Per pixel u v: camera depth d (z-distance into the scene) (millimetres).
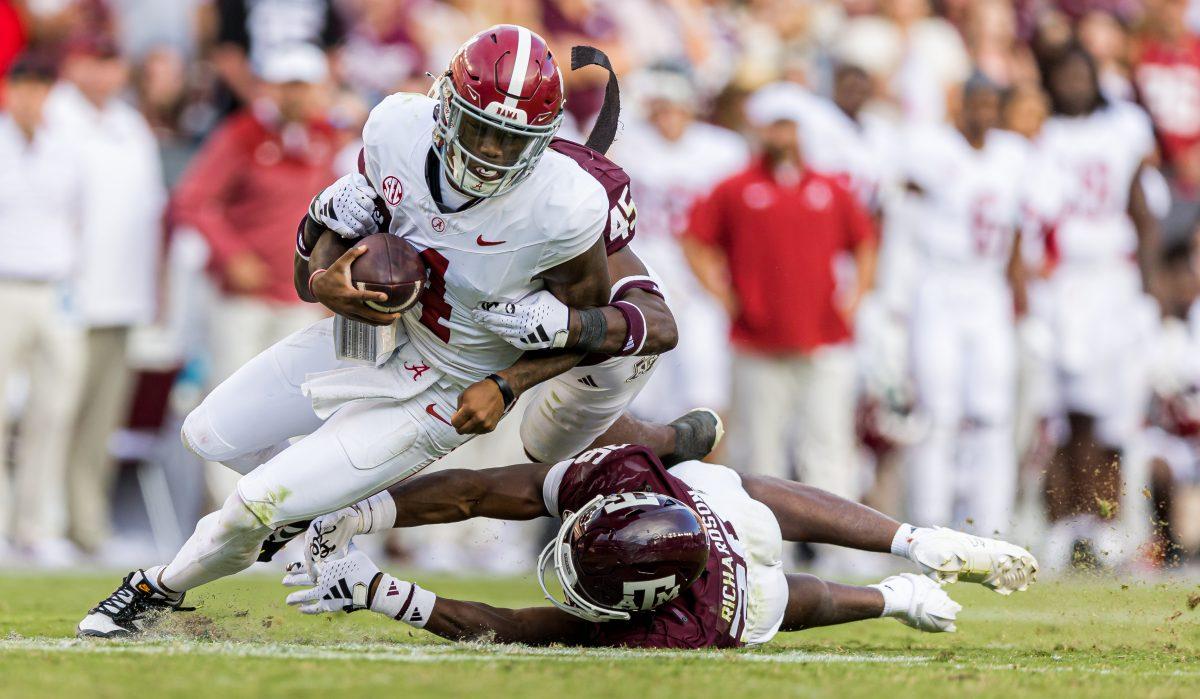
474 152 12906
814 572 30406
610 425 16328
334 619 17688
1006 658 14828
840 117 31781
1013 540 31750
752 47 36094
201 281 31547
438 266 13719
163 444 32000
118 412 30344
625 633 14328
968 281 31203
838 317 30078
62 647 13680
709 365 31609
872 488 32594
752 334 29906
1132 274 33219
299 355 15055
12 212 28641
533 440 16500
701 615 14438
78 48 29547
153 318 30531
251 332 28969
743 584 14805
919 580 16516
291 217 29078
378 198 13891
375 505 14891
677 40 37062
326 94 29391
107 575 26031
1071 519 30625
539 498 15305
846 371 30203
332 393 14188
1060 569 22094
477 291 13688
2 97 29344
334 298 13484
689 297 31547
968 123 31359
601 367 15266
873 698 11352
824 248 29797
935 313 31188
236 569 14742
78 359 29484
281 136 29062
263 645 14258
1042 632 18188
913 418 31750
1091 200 32719
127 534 32562
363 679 11531
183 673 11773
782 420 30234
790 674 12469
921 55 35750
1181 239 36625
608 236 14688
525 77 12750
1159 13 38469
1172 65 38312
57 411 29328
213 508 30062
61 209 29125
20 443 29484
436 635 15523
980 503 31672
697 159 31828
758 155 29906
